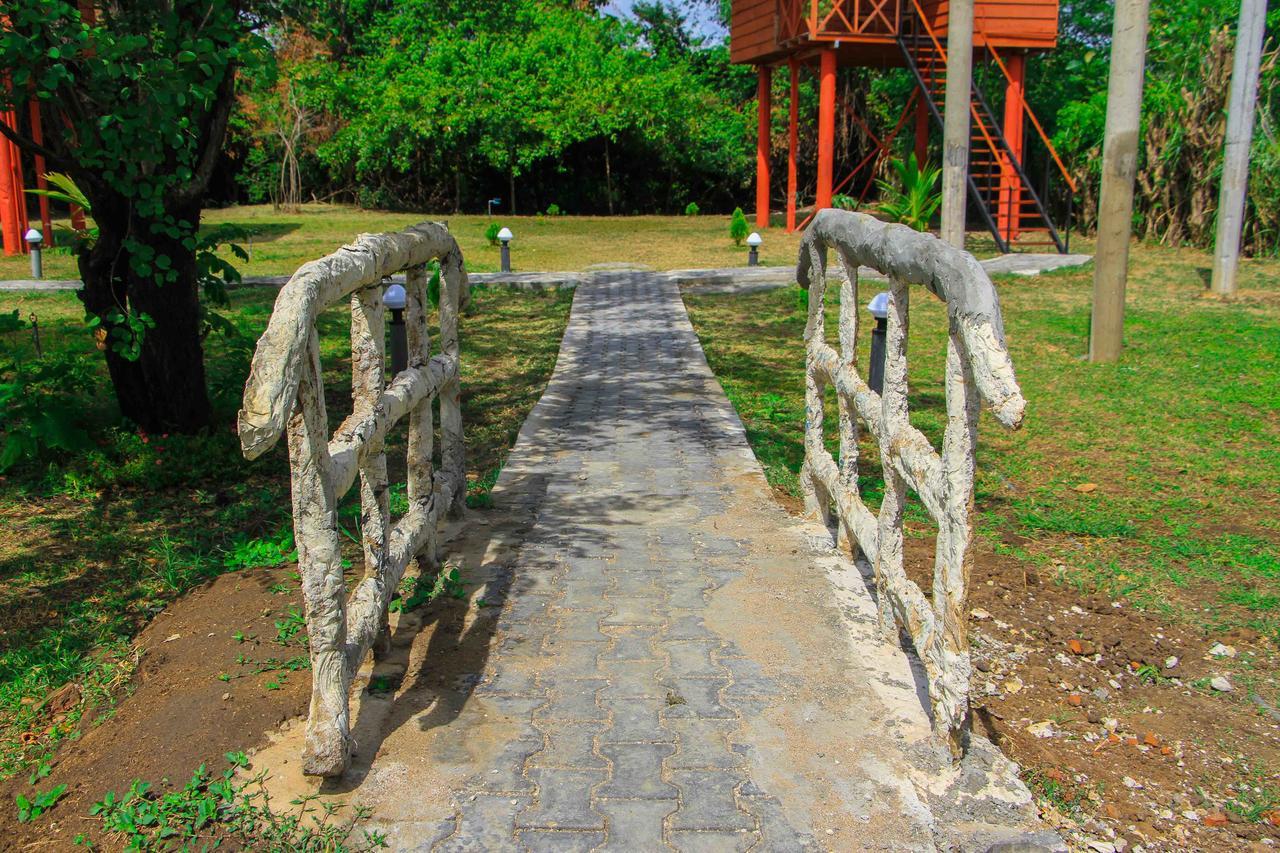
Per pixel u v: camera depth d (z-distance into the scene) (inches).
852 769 126.9
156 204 238.2
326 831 115.3
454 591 180.2
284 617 173.2
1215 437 295.1
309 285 117.6
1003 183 772.6
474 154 1138.7
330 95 1105.4
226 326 280.5
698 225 997.8
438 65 1103.0
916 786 123.8
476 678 150.3
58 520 226.2
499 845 113.4
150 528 222.1
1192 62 690.8
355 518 223.1
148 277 258.7
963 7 485.1
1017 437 299.0
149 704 145.9
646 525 215.6
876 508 234.5
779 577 187.0
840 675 150.6
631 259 702.5
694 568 191.8
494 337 452.8
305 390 117.6
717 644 160.9
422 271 184.2
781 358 408.8
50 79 214.5
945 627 125.4
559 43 1162.6
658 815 118.0
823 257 203.6
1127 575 205.0
